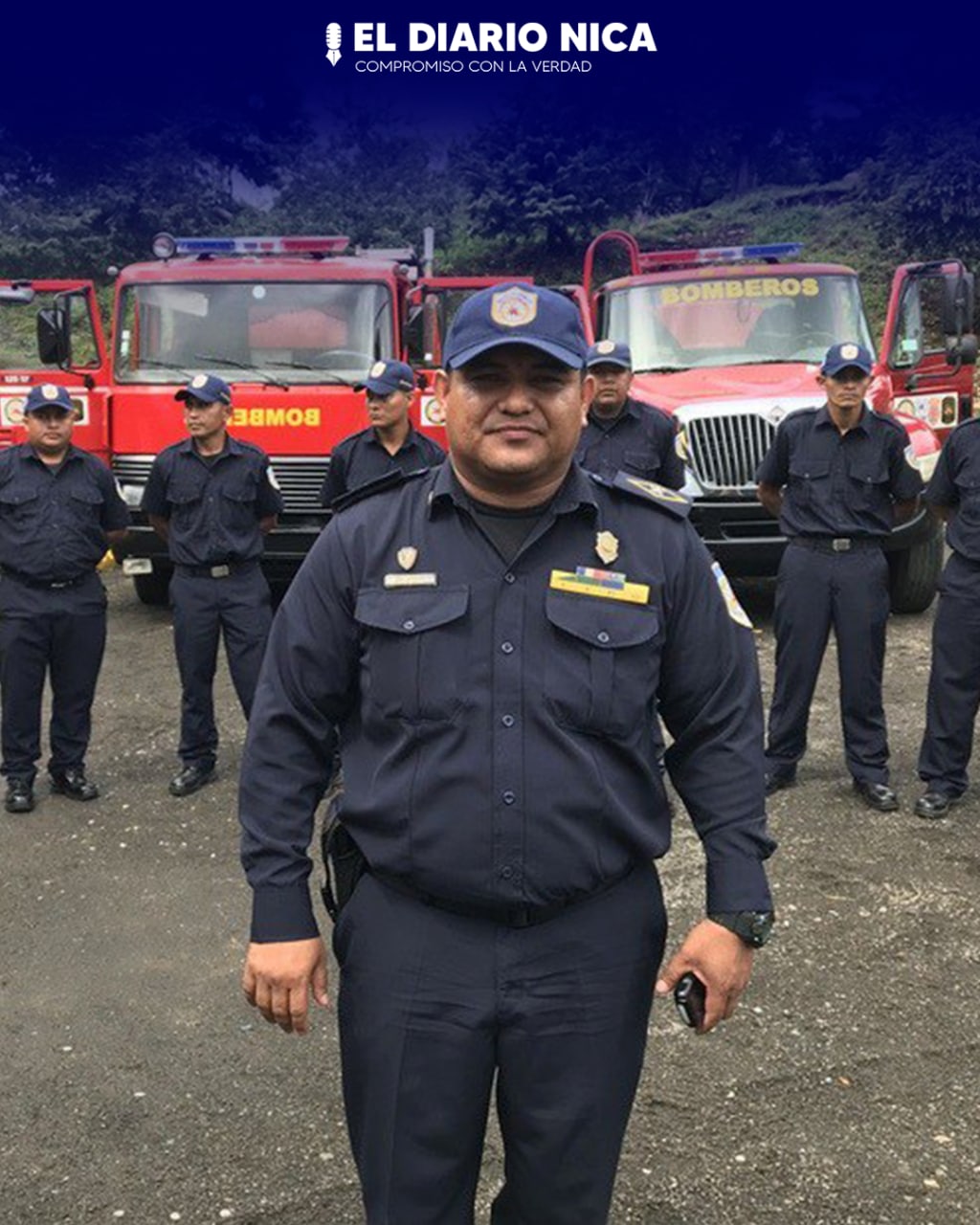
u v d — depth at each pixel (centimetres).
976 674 499
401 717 196
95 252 2964
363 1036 202
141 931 425
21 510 520
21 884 464
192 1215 283
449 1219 203
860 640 512
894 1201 284
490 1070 202
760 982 379
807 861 465
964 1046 344
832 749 589
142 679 732
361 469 618
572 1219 204
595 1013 199
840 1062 337
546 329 188
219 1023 365
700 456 772
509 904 194
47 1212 284
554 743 193
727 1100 321
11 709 530
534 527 198
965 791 528
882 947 400
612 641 195
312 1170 298
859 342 865
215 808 537
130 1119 319
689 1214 280
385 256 941
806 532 512
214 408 539
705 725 206
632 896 203
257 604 556
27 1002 378
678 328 880
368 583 199
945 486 505
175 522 545
